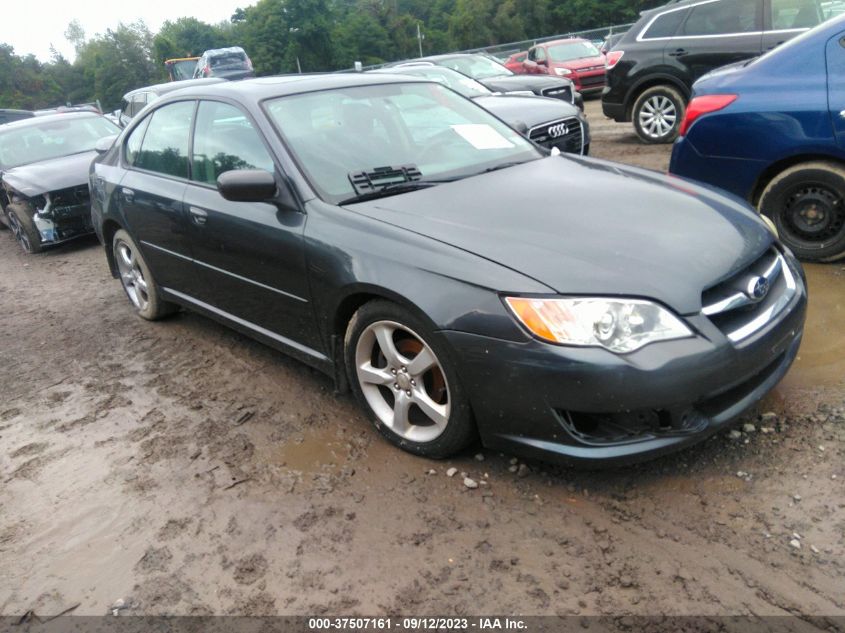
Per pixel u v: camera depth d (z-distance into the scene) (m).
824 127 4.26
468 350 2.51
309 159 3.31
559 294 2.37
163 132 4.32
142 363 4.38
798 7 7.82
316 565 2.43
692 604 2.11
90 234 8.26
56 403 3.95
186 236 3.95
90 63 92.12
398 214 2.98
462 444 2.77
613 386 2.29
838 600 2.07
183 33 85.38
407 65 11.05
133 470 3.15
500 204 3.00
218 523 2.71
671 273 2.46
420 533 2.52
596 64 17.89
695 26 8.53
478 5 70.44
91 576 2.51
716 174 4.80
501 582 2.26
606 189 3.18
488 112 4.21
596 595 2.18
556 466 2.80
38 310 5.83
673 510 2.51
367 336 2.98
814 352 3.50
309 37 63.97
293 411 3.52
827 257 4.51
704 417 2.47
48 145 8.84
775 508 2.46
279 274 3.30
